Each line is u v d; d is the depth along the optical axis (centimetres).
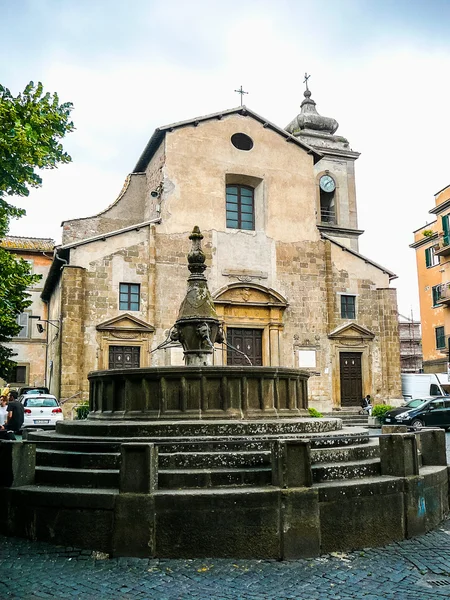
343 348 3141
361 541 790
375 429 2531
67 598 610
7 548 771
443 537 843
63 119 1498
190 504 746
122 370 1065
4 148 1335
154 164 3225
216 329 1320
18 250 4356
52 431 1177
